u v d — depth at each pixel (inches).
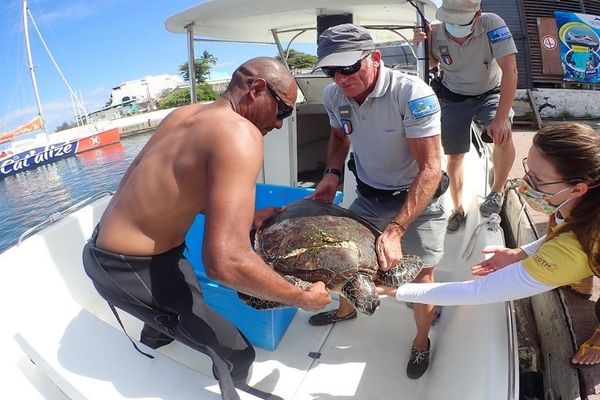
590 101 336.2
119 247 58.2
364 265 67.2
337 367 81.4
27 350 61.9
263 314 82.4
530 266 53.5
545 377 75.4
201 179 52.4
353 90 71.1
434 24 116.3
